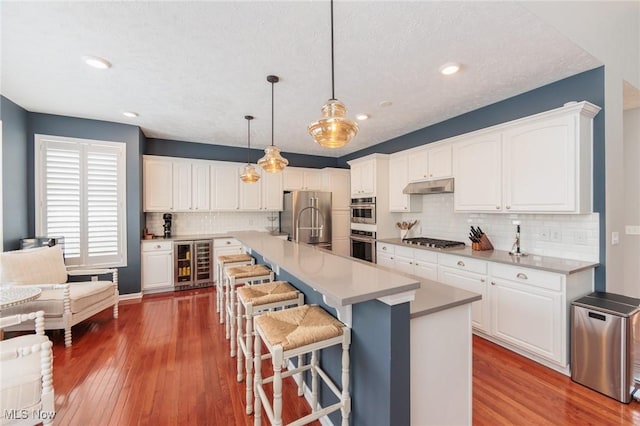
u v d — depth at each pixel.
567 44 2.00
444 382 1.40
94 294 2.98
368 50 2.05
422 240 3.84
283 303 1.98
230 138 4.65
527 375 2.17
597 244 2.36
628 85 2.56
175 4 1.59
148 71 2.36
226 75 2.43
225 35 1.88
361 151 5.49
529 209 2.54
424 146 3.69
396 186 4.23
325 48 2.03
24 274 2.72
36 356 1.61
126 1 1.56
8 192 3.01
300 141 4.86
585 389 2.00
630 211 3.05
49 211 3.46
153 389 2.03
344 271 1.52
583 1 2.05
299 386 2.00
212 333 2.93
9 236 3.03
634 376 1.88
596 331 1.97
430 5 1.61
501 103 3.00
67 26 1.78
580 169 2.25
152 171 4.42
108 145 3.76
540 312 2.24
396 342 1.21
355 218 4.79
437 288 1.62
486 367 2.27
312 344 1.38
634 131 3.05
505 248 3.08
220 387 2.06
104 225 3.77
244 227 5.47
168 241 4.32
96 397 1.93
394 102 3.05
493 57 2.16
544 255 2.72
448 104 3.11
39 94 2.86
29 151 3.34
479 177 2.98
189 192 4.70
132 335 2.88
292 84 2.60
